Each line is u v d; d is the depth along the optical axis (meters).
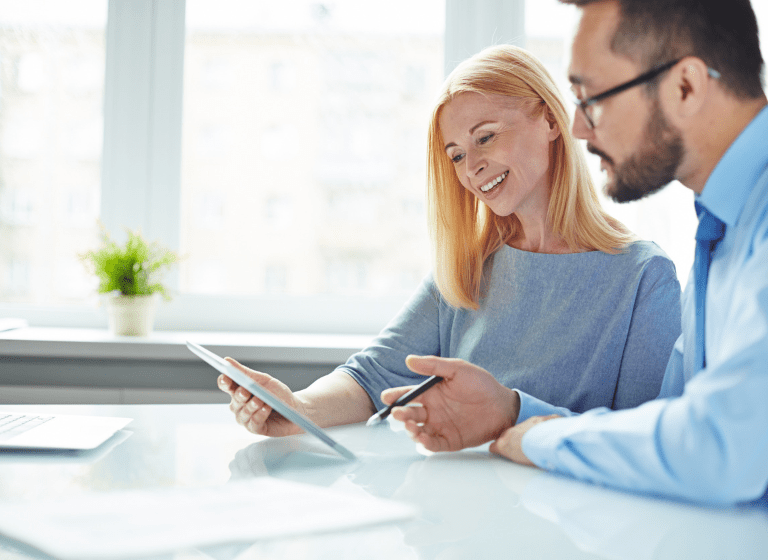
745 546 0.44
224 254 1.76
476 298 1.11
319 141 1.84
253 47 1.75
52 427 0.76
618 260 1.03
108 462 0.64
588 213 1.06
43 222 1.66
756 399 0.50
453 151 1.06
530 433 0.65
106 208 1.63
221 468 0.63
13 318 1.62
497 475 0.62
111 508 0.48
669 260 1.00
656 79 0.63
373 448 0.74
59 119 1.65
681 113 0.63
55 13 1.64
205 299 1.64
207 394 1.41
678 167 0.66
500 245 1.13
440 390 0.75
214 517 0.46
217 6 1.67
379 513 0.49
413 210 1.84
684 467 0.52
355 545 0.43
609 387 0.99
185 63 1.65
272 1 1.70
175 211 1.64
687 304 0.81
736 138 0.63
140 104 1.63
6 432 0.73
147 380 1.41
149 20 1.62
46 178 1.65
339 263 1.87
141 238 1.49
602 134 0.68
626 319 0.99
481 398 0.75
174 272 1.64
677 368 0.85
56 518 0.45
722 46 0.61
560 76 1.64
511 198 1.04
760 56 0.62
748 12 0.62
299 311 1.66
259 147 1.78
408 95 1.79
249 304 1.65
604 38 0.65
